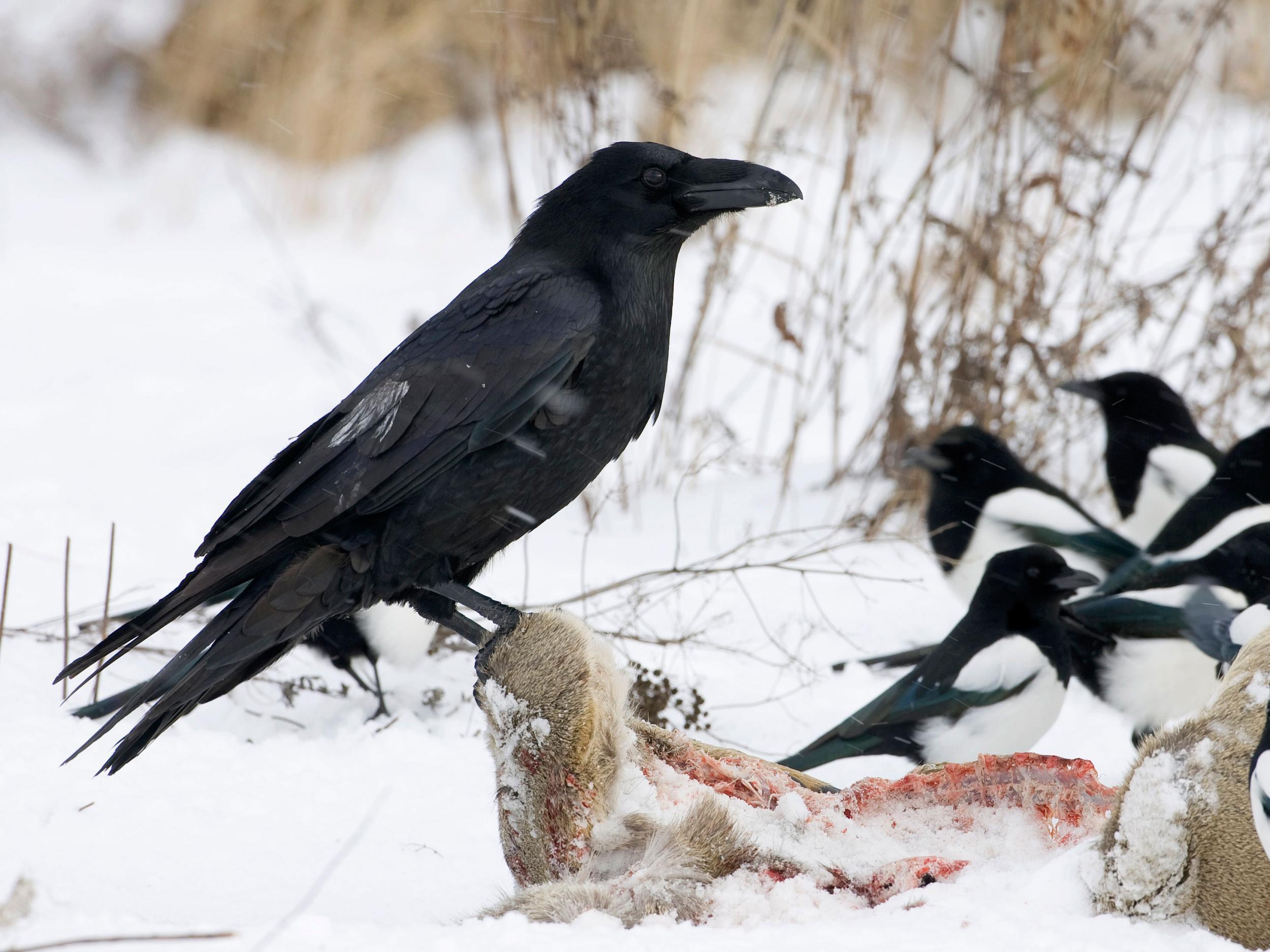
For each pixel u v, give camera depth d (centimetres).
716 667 1012
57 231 2823
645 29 1628
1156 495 1250
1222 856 444
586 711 489
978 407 1329
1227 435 1361
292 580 636
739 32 1934
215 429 1678
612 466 1436
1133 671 938
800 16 1395
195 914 573
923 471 1307
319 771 755
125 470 1476
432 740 808
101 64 3106
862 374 1761
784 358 1836
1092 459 1481
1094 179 1497
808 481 1430
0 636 923
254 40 2984
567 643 500
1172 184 2069
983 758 542
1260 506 1084
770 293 2014
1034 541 1139
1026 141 1544
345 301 2372
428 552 666
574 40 1394
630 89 1833
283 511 639
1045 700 892
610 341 683
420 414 659
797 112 1562
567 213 702
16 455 1549
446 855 653
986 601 902
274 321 2250
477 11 1430
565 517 1336
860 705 967
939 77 1494
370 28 2941
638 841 484
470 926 438
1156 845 447
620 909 455
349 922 518
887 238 1645
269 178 2914
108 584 918
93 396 1847
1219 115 1730
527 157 2805
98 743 772
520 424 666
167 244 2767
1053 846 518
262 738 898
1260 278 1347
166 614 617
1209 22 1323
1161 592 959
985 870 502
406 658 949
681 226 695
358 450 652
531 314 675
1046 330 1358
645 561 1195
